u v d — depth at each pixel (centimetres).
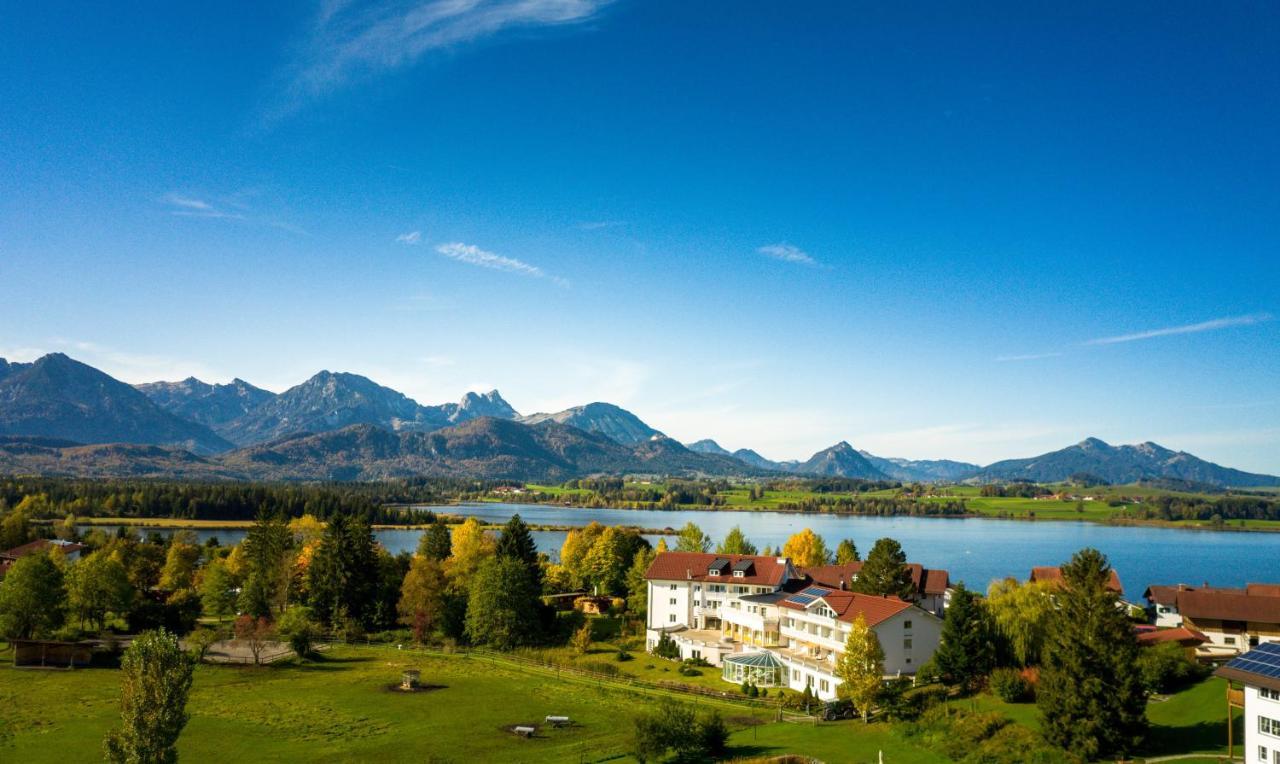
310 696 9825
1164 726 7281
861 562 14012
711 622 13425
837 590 11312
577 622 14688
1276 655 6116
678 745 7119
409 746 7869
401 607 14112
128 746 5503
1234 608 11188
